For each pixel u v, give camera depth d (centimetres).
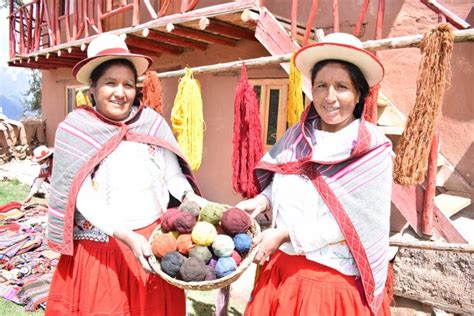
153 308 196
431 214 291
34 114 2039
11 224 530
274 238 171
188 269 155
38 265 415
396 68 455
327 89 164
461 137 414
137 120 203
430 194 289
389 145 172
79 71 192
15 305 347
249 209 193
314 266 173
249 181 250
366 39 479
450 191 415
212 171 609
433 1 312
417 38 201
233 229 168
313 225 169
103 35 196
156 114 215
